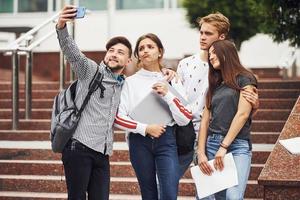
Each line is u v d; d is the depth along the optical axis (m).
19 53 7.72
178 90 4.38
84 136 4.17
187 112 4.24
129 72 9.12
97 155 4.24
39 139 7.29
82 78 4.19
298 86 8.48
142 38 4.39
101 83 4.21
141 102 4.29
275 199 4.12
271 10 8.62
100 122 4.21
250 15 11.82
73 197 4.23
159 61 4.42
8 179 5.98
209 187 4.10
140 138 4.31
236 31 12.03
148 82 4.37
